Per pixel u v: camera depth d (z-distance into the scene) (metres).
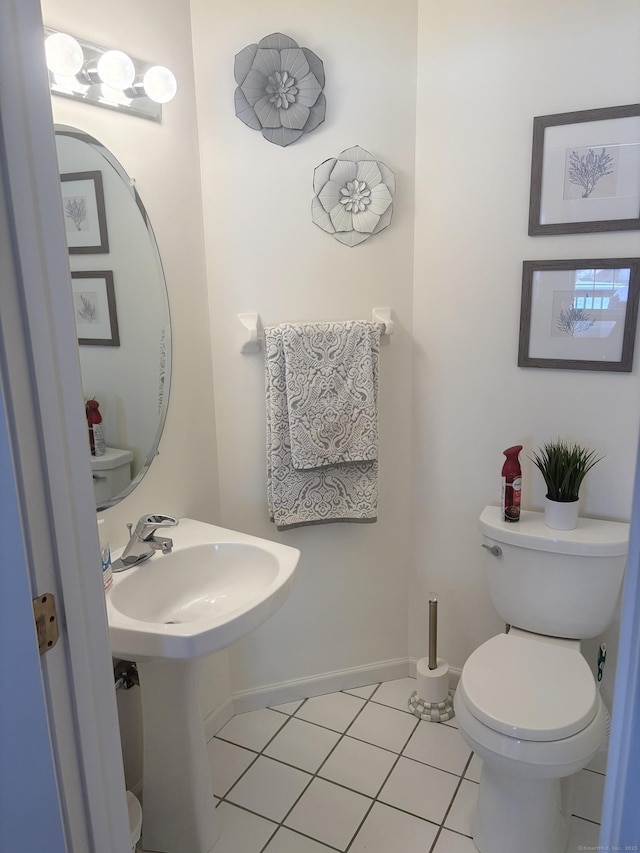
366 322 1.95
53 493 0.80
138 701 1.74
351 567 2.22
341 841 1.70
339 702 2.26
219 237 1.91
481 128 1.90
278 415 1.94
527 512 2.03
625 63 1.71
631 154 1.74
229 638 1.34
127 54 1.57
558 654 1.75
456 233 1.99
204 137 1.84
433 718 2.15
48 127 0.75
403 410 2.16
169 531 1.79
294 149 1.90
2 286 0.73
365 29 1.88
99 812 0.91
